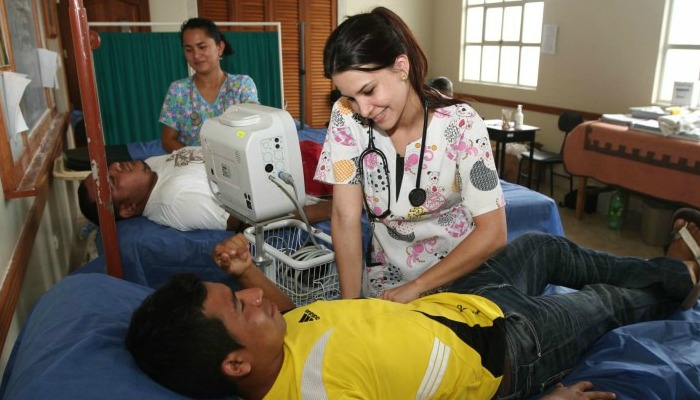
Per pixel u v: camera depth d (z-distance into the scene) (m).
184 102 2.57
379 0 6.28
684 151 3.27
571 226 4.11
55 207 2.69
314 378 0.97
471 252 1.21
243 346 0.93
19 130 1.74
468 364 1.12
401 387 1.03
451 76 6.52
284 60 5.90
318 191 2.21
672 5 4.02
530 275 1.50
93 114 1.18
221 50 2.55
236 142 1.25
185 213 1.96
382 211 1.34
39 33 3.01
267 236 1.76
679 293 1.45
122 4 4.92
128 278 1.89
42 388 0.82
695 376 1.20
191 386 0.92
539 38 5.27
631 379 1.19
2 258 1.47
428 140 1.24
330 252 1.47
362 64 1.02
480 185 1.21
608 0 4.43
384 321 1.09
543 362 1.24
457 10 6.24
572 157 4.10
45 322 1.05
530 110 5.41
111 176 2.00
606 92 4.58
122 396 0.84
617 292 1.42
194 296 0.91
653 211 3.64
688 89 3.80
